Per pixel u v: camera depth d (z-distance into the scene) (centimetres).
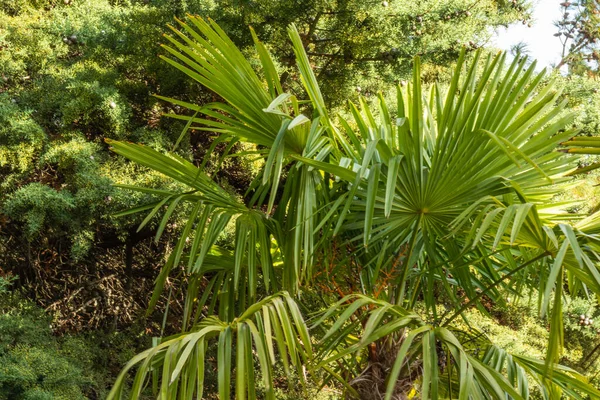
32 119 524
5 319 464
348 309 231
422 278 327
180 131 571
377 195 266
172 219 520
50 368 434
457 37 585
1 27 585
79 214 504
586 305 589
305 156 271
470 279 306
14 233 562
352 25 564
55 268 590
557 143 255
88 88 517
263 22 563
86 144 508
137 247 641
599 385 561
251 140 295
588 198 537
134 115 588
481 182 254
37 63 582
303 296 490
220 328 236
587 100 662
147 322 614
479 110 247
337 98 609
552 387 293
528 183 271
